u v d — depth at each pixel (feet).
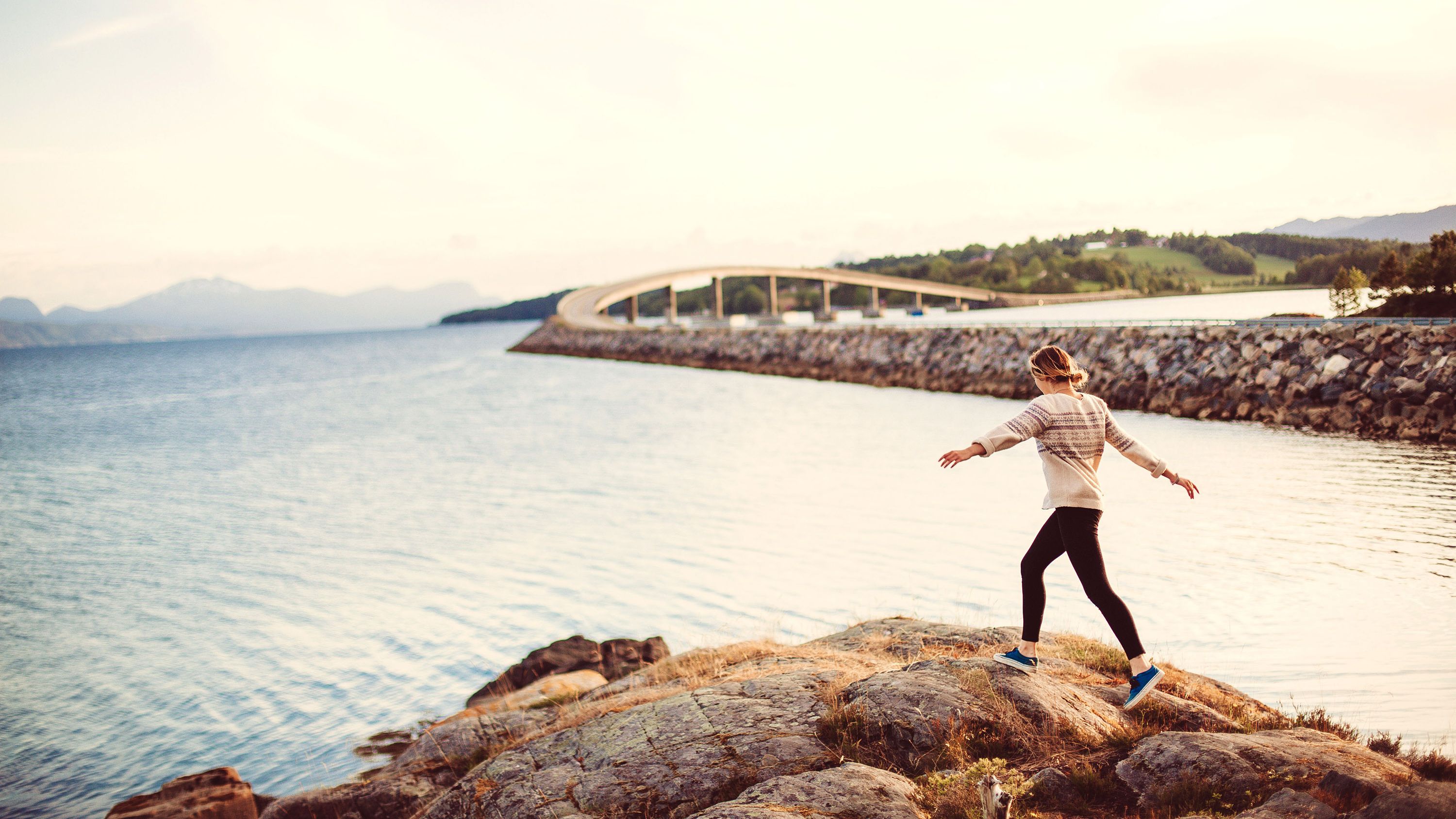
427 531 84.64
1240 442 107.04
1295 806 11.57
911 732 15.84
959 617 50.52
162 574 75.87
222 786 35.27
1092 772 13.85
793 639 49.65
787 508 83.87
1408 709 32.30
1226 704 20.03
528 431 159.33
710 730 18.61
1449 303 168.14
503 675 44.01
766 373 268.41
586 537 77.92
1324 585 51.29
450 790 20.18
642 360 357.61
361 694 47.65
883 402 177.17
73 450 176.76
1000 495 85.25
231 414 232.32
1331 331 124.26
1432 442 100.01
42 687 51.60
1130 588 53.11
